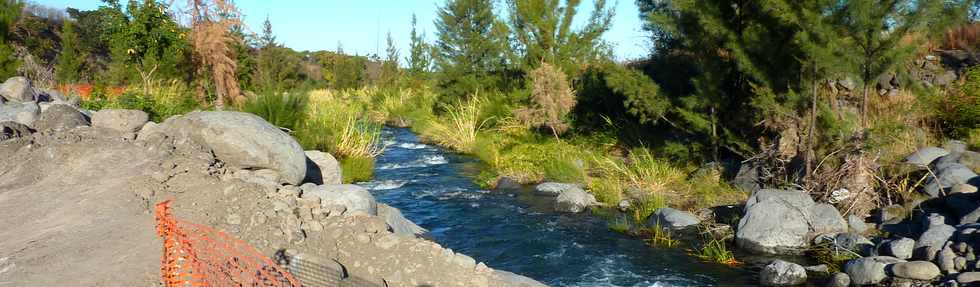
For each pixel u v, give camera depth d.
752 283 6.83
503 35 19.20
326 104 21.19
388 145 19.22
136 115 9.20
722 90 11.68
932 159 9.28
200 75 16.06
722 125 11.81
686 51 12.90
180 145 8.05
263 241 5.87
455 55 23.64
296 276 5.36
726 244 8.23
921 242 6.79
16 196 6.87
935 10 8.47
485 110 19.47
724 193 10.41
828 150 9.70
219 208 6.42
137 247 5.44
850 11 8.73
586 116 16.47
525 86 18.89
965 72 11.91
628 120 15.28
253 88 21.33
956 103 10.62
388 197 11.51
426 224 9.57
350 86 41.28
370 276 5.71
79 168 7.48
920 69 12.41
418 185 12.69
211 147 8.13
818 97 10.33
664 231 8.90
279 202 6.56
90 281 4.80
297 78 40.97
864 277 6.43
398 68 37.38
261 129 8.38
